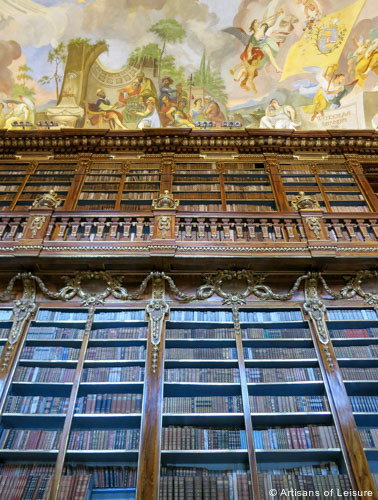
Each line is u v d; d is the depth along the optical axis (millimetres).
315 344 5762
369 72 10273
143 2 9984
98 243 6176
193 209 7645
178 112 10492
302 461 4965
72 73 10359
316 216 6715
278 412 5098
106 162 8898
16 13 9820
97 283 6430
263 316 6156
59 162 8945
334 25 10055
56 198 7137
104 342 5812
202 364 5633
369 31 10039
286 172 8750
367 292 6395
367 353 5684
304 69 10430
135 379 5398
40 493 4410
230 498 4414
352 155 9117
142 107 10484
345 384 5422
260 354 5680
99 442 4832
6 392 5180
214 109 10547
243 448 4789
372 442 4848
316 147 9273
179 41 10391
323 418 5148
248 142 9141
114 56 10461
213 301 6281
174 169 8719
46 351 5668
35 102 10297
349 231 6688
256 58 10445
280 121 10445
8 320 5980
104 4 9945
